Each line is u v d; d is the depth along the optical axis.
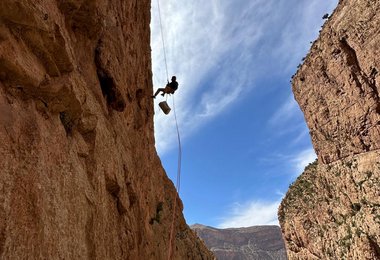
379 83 52.53
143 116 17.69
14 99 5.32
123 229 9.80
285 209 82.69
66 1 7.82
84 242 6.44
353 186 55.94
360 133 57.56
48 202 5.27
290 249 78.38
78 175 6.77
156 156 30.50
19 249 4.31
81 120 7.43
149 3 20.22
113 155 9.52
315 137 73.25
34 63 5.71
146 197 18.08
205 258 46.72
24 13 5.26
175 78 15.09
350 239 52.47
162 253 21.33
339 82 62.81
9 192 4.38
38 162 5.24
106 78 10.45
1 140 4.51
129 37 14.70
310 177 77.88
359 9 55.78
